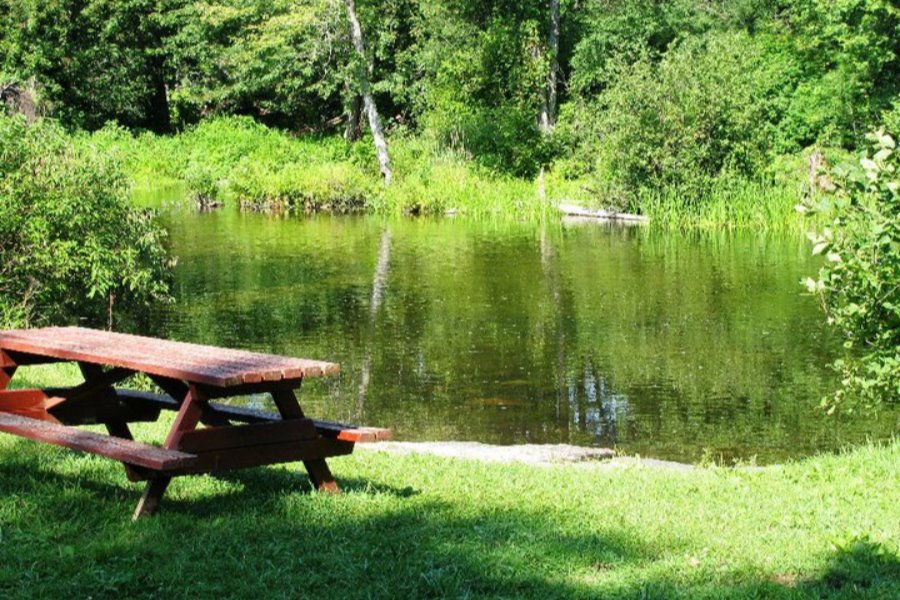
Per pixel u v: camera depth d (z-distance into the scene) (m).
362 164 39.38
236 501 6.16
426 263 22.69
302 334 15.84
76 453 7.11
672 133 30.86
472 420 11.55
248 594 4.72
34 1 45.88
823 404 9.84
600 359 14.13
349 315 17.23
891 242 8.72
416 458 8.00
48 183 13.05
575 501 6.52
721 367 13.59
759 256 23.08
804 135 39.44
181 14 50.94
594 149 36.31
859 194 8.97
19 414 7.14
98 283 13.23
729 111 30.62
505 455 9.12
